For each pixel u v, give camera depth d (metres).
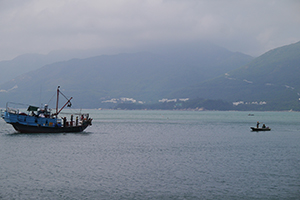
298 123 183.25
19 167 41.91
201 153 56.25
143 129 115.19
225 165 45.47
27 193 31.67
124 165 44.44
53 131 84.00
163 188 33.94
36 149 57.12
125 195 31.64
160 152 56.75
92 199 30.47
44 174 38.53
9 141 67.12
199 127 133.00
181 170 41.84
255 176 39.12
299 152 58.56
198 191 33.12
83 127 90.69
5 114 78.62
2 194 31.20
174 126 137.62
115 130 107.19
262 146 66.94
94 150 57.59
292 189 34.12
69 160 47.34
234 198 31.28
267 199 31.12
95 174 38.97
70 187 33.75
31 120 80.44
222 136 89.88
